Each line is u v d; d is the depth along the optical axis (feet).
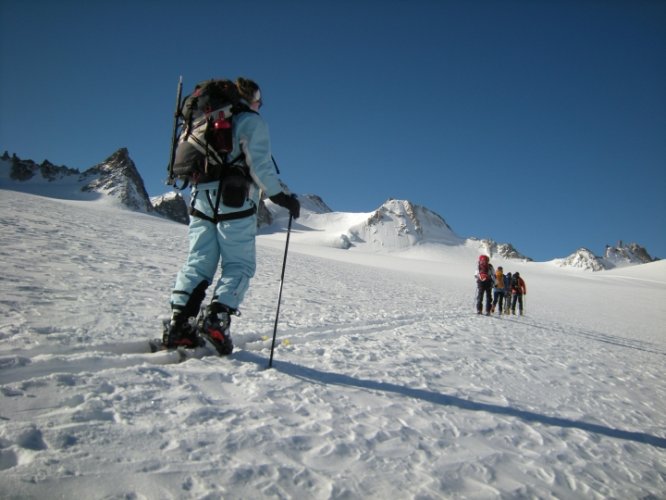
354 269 89.15
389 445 5.74
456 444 6.25
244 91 8.72
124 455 4.32
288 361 9.08
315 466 4.82
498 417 7.88
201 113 8.27
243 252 8.54
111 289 15.46
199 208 8.44
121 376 6.35
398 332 16.93
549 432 7.66
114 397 5.60
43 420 4.72
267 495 4.11
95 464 4.07
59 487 3.66
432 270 209.26
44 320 9.44
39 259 19.81
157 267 25.41
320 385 7.72
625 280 285.64
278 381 7.46
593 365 16.47
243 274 8.57
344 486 4.53
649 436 8.57
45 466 3.89
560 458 6.54
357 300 29.14
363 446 5.54
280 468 4.59
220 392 6.55
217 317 8.20
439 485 4.96
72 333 8.61
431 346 14.30
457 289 81.56
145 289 16.83
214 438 4.98
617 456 7.17
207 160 8.11
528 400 9.55
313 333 13.71
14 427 4.43
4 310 9.85
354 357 10.64
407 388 8.57
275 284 30.25
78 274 17.67
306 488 4.36
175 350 8.31
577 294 128.16
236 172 8.26
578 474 6.08
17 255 19.84
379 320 20.12
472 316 31.30
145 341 8.86
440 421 7.07
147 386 6.18
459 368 11.50
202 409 5.67
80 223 48.03
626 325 51.96
